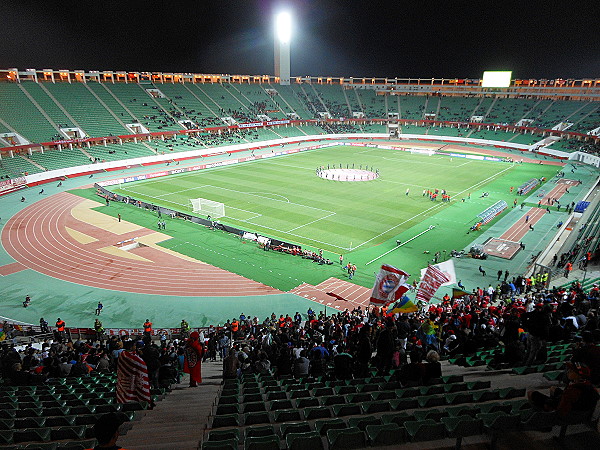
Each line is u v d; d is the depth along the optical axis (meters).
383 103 154.50
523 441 7.23
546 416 6.96
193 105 121.38
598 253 38.78
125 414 10.62
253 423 9.59
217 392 14.11
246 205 64.31
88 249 48.31
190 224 56.59
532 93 137.62
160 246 49.62
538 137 118.88
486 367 13.54
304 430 8.39
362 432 7.29
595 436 7.30
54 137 85.88
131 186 75.12
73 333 31.52
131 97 111.62
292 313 36.34
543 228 55.22
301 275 43.00
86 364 18.67
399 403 9.52
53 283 40.69
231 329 28.89
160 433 9.32
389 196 70.00
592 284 31.22
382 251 48.19
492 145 123.31
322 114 145.38
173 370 17.08
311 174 86.19
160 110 112.50
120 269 43.88
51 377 17.64
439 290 39.44
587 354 8.43
